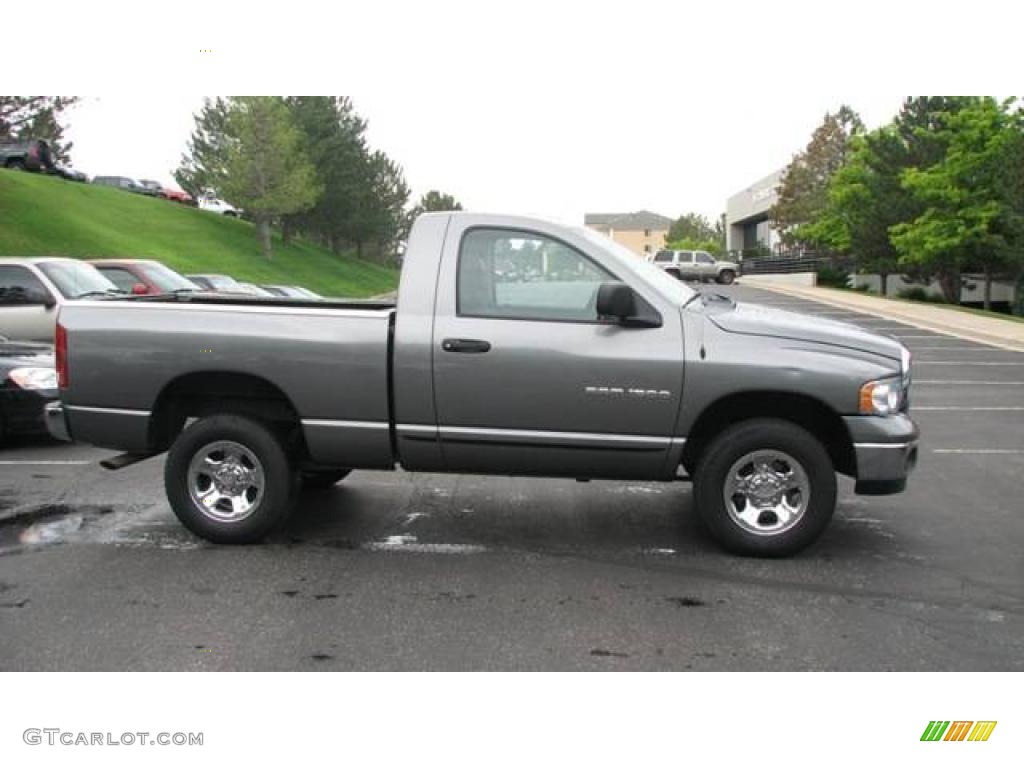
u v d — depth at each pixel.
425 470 5.70
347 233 58.34
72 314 5.77
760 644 4.32
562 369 5.34
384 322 5.51
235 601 4.81
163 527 6.18
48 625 4.48
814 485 5.38
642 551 5.68
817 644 4.32
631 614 4.66
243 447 5.71
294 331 5.56
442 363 5.41
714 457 5.44
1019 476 7.88
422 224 5.60
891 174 35.47
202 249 45.97
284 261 50.66
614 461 5.45
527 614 4.66
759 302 33.62
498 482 7.48
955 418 11.03
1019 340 19.47
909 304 31.11
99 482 7.52
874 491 5.41
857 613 4.70
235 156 46.97
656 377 5.30
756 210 71.62
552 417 5.40
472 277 5.51
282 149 47.00
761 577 5.21
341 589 5.00
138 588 5.00
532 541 5.88
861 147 38.19
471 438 5.48
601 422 5.38
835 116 52.78
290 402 5.64
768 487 5.47
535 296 5.49
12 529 6.14
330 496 7.00
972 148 29.09
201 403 6.00
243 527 5.71
